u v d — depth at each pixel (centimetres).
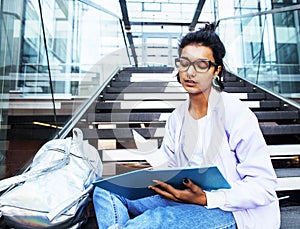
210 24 117
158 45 512
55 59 323
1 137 198
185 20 774
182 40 104
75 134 133
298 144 212
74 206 91
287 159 204
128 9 757
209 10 698
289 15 321
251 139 91
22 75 258
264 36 362
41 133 234
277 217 91
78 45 382
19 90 245
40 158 108
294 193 162
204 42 99
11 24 227
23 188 91
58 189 93
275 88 325
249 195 85
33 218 85
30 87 281
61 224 87
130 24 749
